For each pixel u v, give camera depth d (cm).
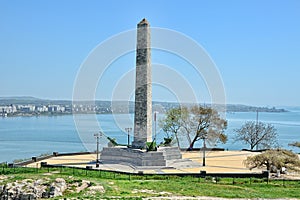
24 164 7406
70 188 4866
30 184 4866
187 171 6931
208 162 8138
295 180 5969
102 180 5428
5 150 12144
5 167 6625
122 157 7731
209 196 4525
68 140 15350
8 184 4866
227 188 5128
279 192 4953
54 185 4794
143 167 7219
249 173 6353
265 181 5847
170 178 5944
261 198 4525
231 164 7862
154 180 5728
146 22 7619
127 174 6297
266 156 6862
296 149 12762
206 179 5931
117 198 4197
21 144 14000
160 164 7381
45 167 6881
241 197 4531
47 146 13188
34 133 18688
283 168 6788
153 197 4322
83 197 4309
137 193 4581
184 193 4634
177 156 7944
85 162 7850
